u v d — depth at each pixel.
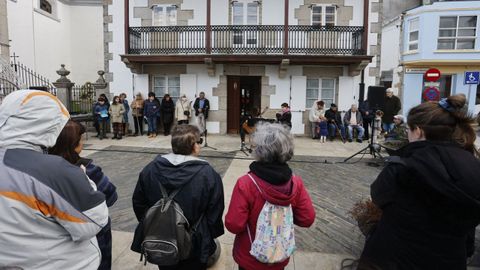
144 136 11.45
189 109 11.57
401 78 18.50
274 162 1.83
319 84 11.90
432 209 1.39
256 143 1.85
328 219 4.15
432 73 10.12
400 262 1.47
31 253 1.30
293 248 1.88
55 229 1.36
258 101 12.42
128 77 12.23
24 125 1.33
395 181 1.48
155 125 11.35
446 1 16.91
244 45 11.66
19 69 13.00
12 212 1.25
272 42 11.59
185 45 11.75
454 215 1.36
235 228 1.84
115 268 2.88
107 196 2.09
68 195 1.33
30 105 1.35
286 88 11.86
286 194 1.80
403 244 1.46
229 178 6.06
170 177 1.97
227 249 3.27
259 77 12.33
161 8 12.03
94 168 2.02
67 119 1.53
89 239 1.46
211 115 12.09
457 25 16.97
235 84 12.20
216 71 11.91
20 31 15.12
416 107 1.60
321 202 4.80
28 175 1.27
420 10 17.31
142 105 11.62
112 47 12.21
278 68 11.79
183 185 1.97
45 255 1.33
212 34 11.66
